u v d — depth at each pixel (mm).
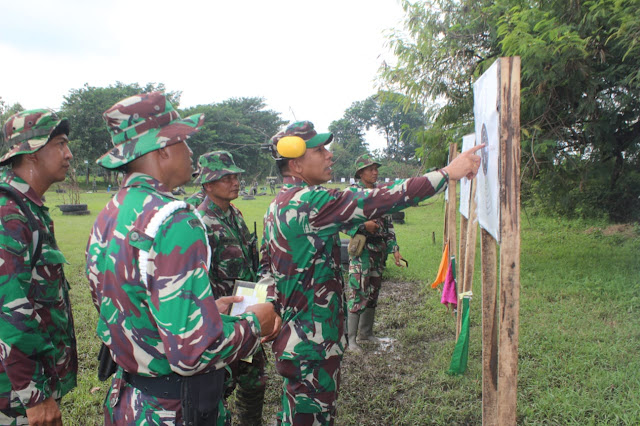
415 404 3283
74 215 16250
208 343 1256
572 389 3170
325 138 2289
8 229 1832
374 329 4898
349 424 3107
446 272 4473
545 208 11055
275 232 2209
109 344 1422
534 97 6852
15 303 1780
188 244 1317
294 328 2227
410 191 1938
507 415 1832
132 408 1424
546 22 5805
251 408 2979
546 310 4879
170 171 1542
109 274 1376
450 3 7988
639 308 4766
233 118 60875
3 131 2082
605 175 8914
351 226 2092
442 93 8359
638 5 5328
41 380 1826
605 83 6988
